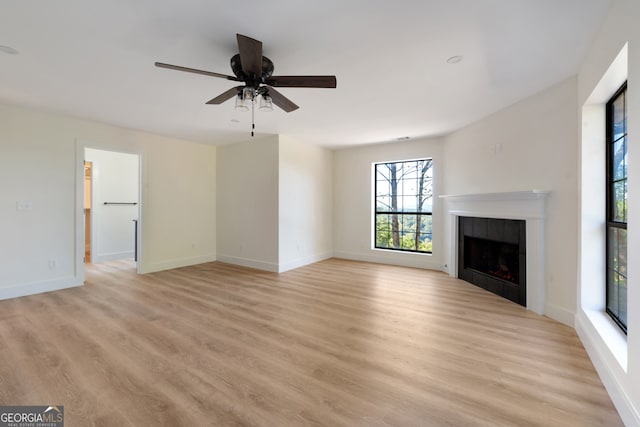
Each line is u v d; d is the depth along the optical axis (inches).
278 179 195.2
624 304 84.3
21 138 142.3
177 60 94.0
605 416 62.9
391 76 106.0
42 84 112.4
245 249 214.8
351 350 91.7
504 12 71.1
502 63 96.9
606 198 96.8
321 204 236.1
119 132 177.2
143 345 94.4
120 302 136.1
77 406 65.6
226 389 72.2
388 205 229.0
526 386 73.4
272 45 85.0
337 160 247.1
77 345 94.0
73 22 74.2
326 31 78.4
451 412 64.2
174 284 166.9
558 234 114.5
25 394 69.7
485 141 155.2
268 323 112.7
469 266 174.7
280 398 69.0
